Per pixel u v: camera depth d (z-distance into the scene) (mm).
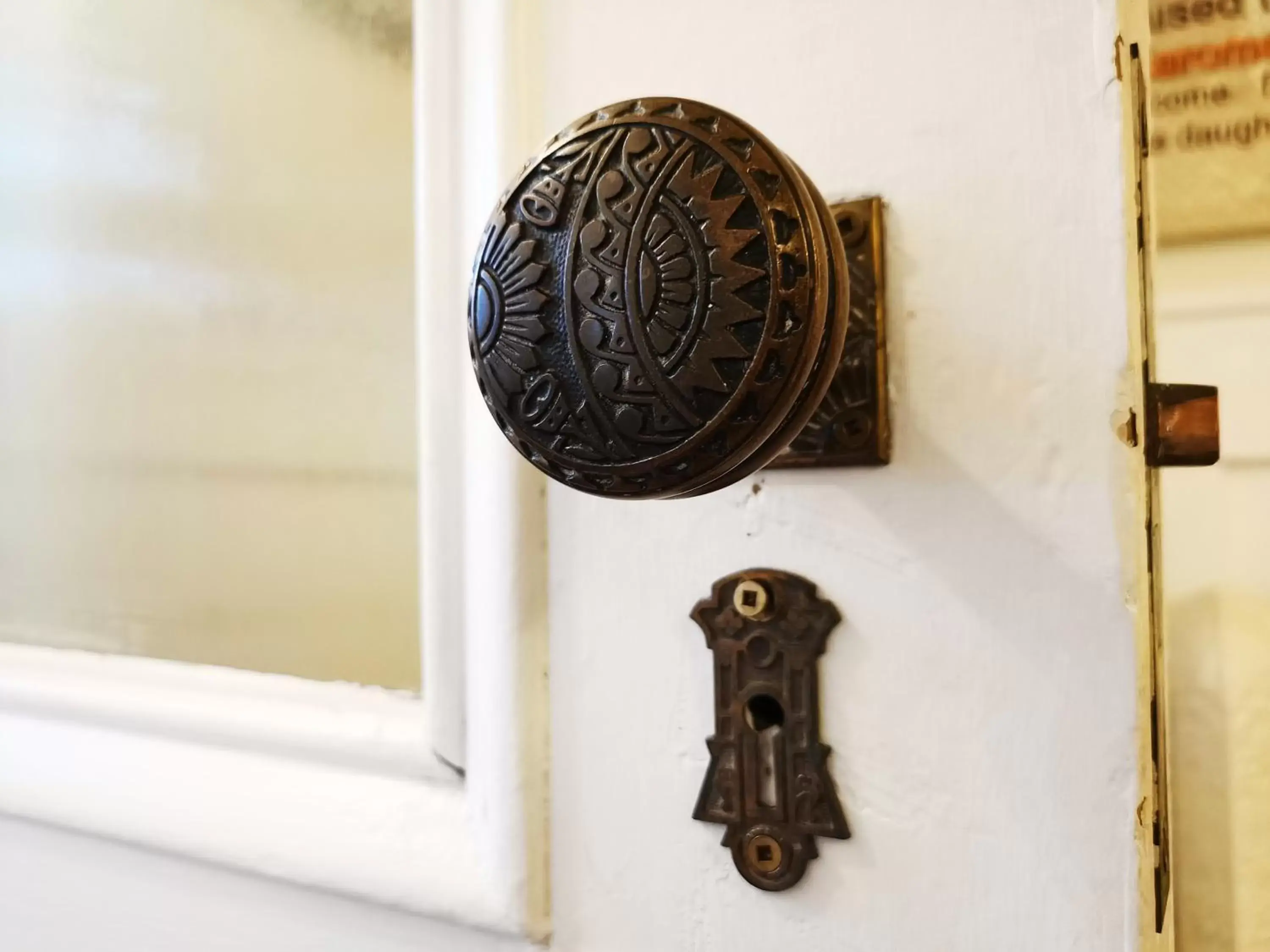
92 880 445
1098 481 257
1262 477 479
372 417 475
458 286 360
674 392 220
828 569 287
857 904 283
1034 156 263
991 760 268
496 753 336
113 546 563
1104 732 256
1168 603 496
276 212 517
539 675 332
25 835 465
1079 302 259
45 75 606
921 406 275
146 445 555
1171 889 323
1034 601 263
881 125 280
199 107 546
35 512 596
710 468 224
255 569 507
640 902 314
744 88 298
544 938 331
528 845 330
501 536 336
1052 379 261
